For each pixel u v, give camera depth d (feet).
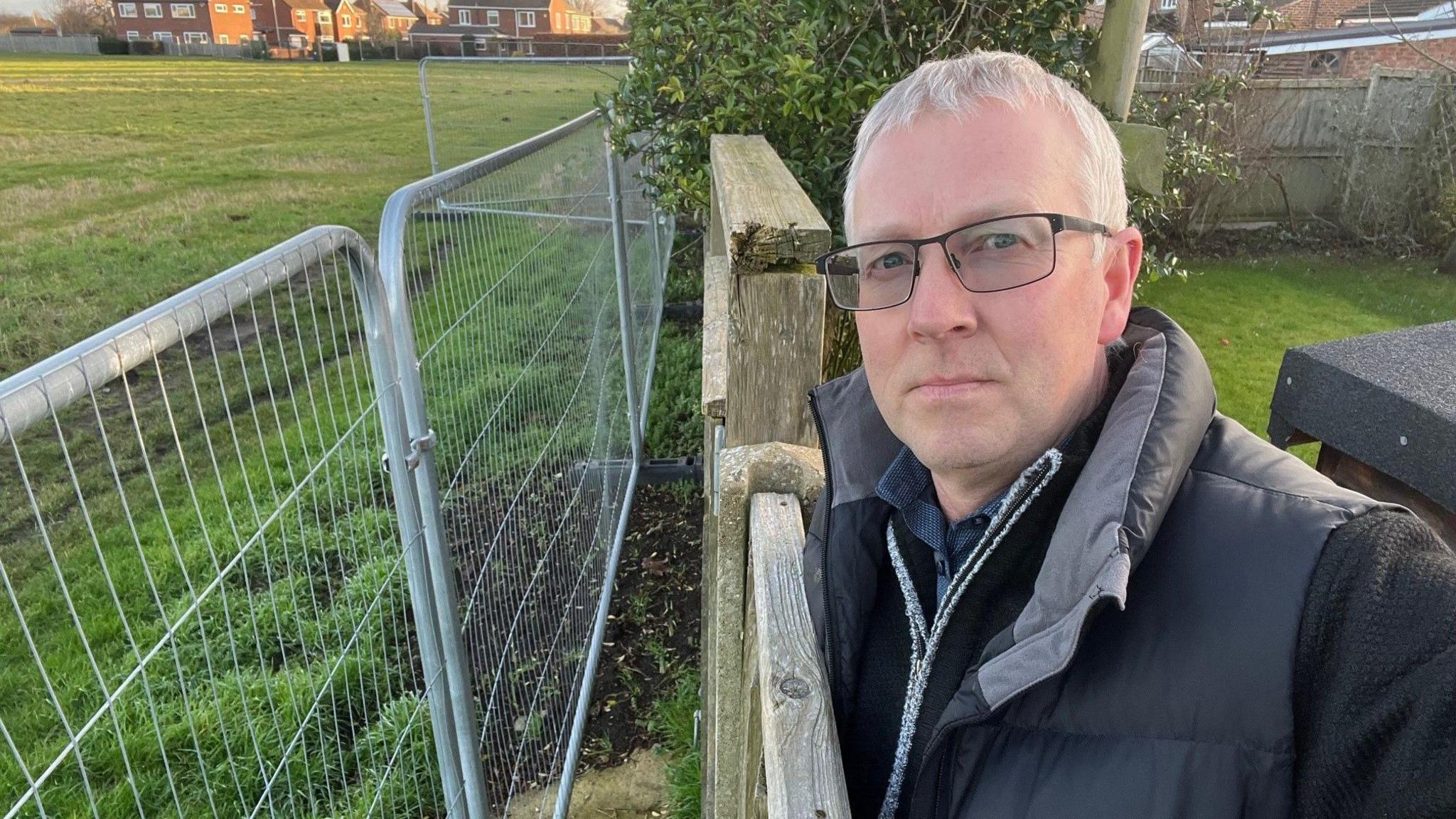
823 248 4.27
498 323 7.32
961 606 3.12
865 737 3.62
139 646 9.63
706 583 6.46
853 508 3.73
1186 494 2.68
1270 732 2.31
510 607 7.94
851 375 4.03
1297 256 26.23
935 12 10.20
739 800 4.34
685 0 11.28
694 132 11.36
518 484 7.77
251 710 8.48
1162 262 13.15
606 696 9.81
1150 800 2.38
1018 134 2.93
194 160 47.55
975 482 3.25
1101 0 12.03
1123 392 2.86
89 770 8.12
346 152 51.19
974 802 2.69
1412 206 26.66
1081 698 2.55
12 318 21.88
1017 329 2.93
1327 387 6.64
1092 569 2.54
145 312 3.07
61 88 85.20
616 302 13.64
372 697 8.81
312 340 18.13
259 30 205.77
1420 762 2.03
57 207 35.19
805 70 9.68
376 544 10.23
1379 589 2.23
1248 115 26.00
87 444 14.25
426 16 232.53
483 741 7.69
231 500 12.21
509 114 39.22
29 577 11.07
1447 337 7.07
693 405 16.35
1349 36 41.14
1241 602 2.39
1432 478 5.70
